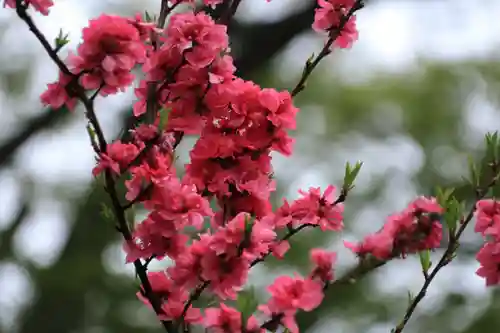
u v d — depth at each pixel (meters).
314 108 5.64
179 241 1.72
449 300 5.11
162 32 1.75
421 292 1.80
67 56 1.69
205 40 1.73
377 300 5.09
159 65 1.74
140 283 1.77
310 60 1.82
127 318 4.16
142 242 1.72
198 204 1.71
